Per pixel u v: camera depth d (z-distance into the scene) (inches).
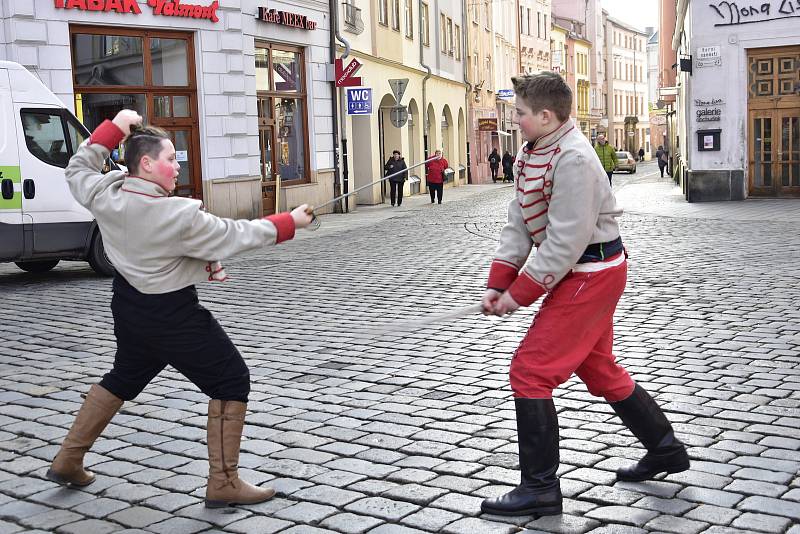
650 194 1186.6
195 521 157.5
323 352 293.4
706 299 365.4
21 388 256.8
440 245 627.8
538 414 152.9
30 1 679.1
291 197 934.4
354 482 173.5
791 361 259.6
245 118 842.8
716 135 940.0
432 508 159.5
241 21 826.8
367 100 979.3
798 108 917.8
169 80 785.6
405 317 354.6
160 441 202.4
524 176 153.2
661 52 1807.3
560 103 149.0
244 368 164.7
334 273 498.3
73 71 716.7
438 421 212.8
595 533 146.6
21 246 475.5
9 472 185.0
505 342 300.7
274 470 181.0
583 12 3553.2
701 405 218.4
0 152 468.1
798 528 146.8
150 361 169.2
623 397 163.0
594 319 153.4
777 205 854.5
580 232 147.0
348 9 1077.1
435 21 1587.1
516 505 153.7
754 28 917.2
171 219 153.3
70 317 379.2
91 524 157.4
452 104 1731.1
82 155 165.0
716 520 150.3
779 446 187.0
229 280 482.6
